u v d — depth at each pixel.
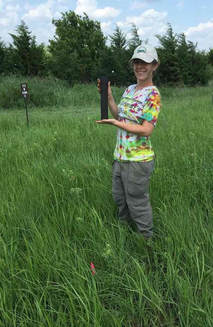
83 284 2.15
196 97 16.66
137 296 2.23
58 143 5.64
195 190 3.48
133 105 2.58
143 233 2.82
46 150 5.09
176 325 2.06
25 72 19.53
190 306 1.99
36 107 14.25
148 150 2.68
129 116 2.60
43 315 2.01
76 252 2.45
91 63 21.69
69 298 2.05
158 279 2.31
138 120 2.57
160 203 3.25
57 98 15.26
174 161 4.22
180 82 21.61
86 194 3.48
